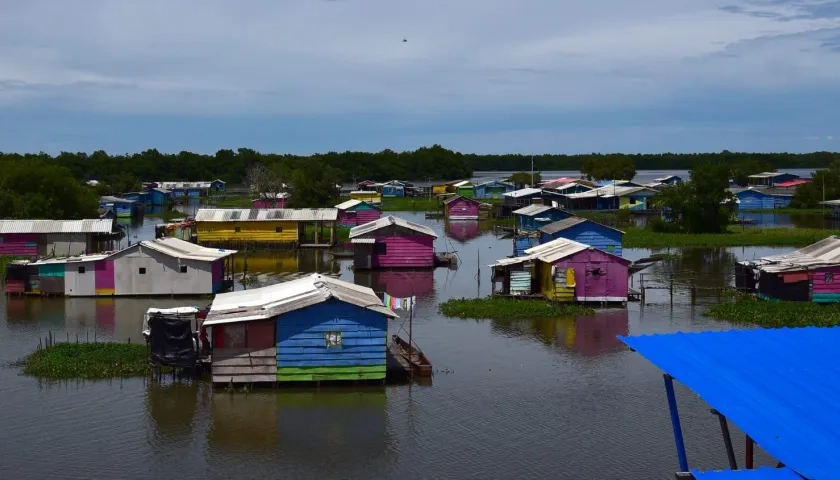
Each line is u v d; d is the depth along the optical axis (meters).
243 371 30.78
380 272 62.66
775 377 16.95
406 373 32.66
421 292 53.22
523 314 44.62
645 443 26.22
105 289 49.72
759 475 14.49
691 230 89.75
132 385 31.75
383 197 160.88
